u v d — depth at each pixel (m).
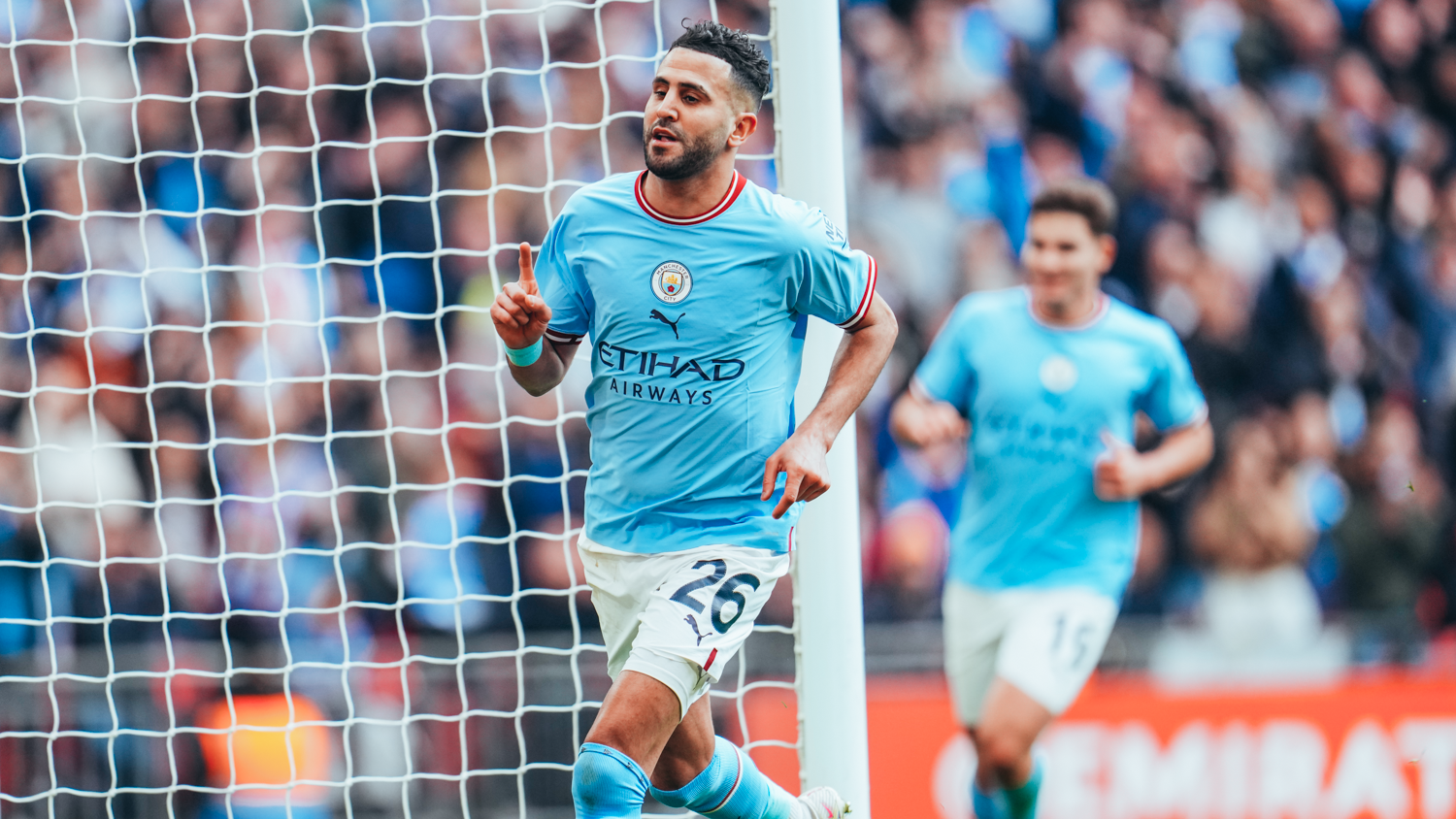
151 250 19.59
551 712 14.52
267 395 12.62
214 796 14.30
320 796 14.37
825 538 9.54
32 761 14.12
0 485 17.34
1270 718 15.29
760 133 19.00
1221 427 19.03
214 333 18.98
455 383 18.75
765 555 7.97
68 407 18.12
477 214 20.17
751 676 14.73
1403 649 15.58
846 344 8.03
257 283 19.42
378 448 18.25
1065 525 14.52
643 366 7.79
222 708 14.37
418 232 20.09
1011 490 14.60
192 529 17.58
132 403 18.33
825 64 9.36
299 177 20.39
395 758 14.41
